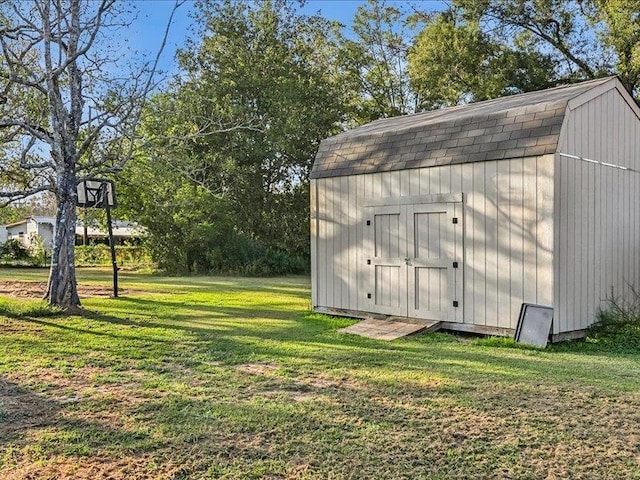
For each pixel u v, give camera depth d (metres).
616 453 3.33
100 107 10.11
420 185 8.18
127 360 5.89
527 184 7.01
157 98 13.11
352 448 3.41
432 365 5.72
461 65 22.56
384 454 3.32
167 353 6.27
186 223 20.77
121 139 10.64
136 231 22.38
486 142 7.50
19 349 6.41
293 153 24.20
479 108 8.82
